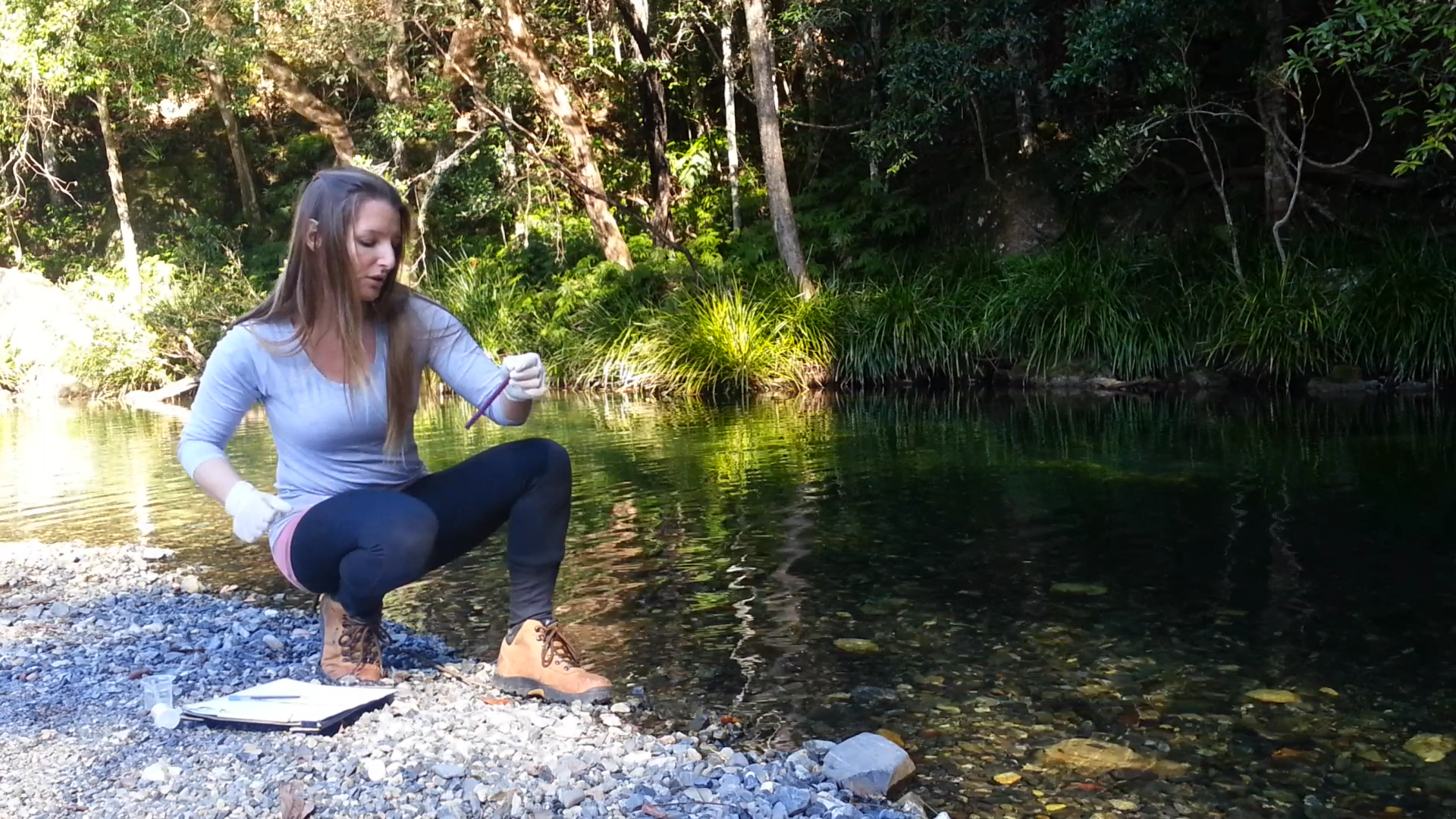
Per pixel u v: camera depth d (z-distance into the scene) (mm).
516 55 13344
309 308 2408
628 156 16656
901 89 11266
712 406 9945
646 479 5945
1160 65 9828
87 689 2676
